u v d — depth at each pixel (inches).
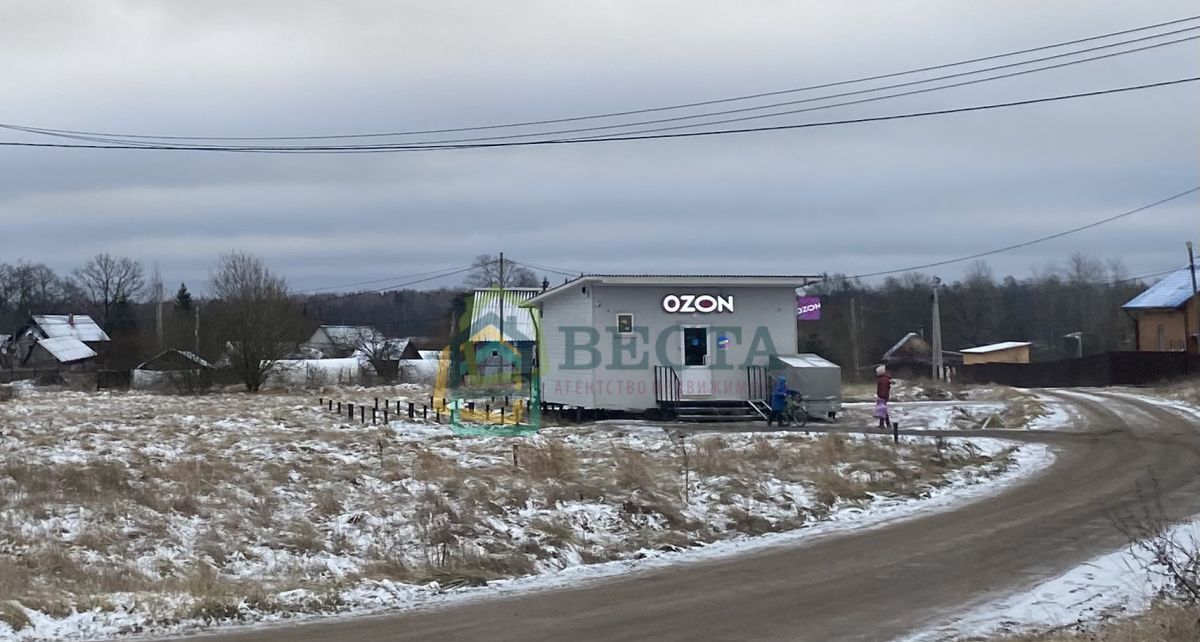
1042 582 526.9
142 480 832.9
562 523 704.4
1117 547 605.6
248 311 2233.0
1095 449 1053.8
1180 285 2503.7
